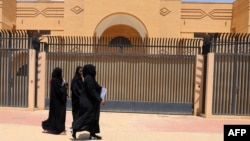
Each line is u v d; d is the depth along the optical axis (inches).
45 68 550.6
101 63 548.1
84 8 837.8
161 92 540.4
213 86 502.3
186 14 925.8
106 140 329.4
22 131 363.9
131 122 453.4
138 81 543.5
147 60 542.6
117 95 546.3
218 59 502.6
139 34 884.0
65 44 553.9
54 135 348.2
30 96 529.7
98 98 321.7
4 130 366.3
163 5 861.8
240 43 497.7
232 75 499.8
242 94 499.5
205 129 410.0
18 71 534.6
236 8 889.5
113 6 836.6
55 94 351.6
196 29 924.0
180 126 430.0
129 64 544.7
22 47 533.0
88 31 838.5
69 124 422.9
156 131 387.9
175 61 538.9
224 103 502.3
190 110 535.8
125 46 548.1
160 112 538.9
